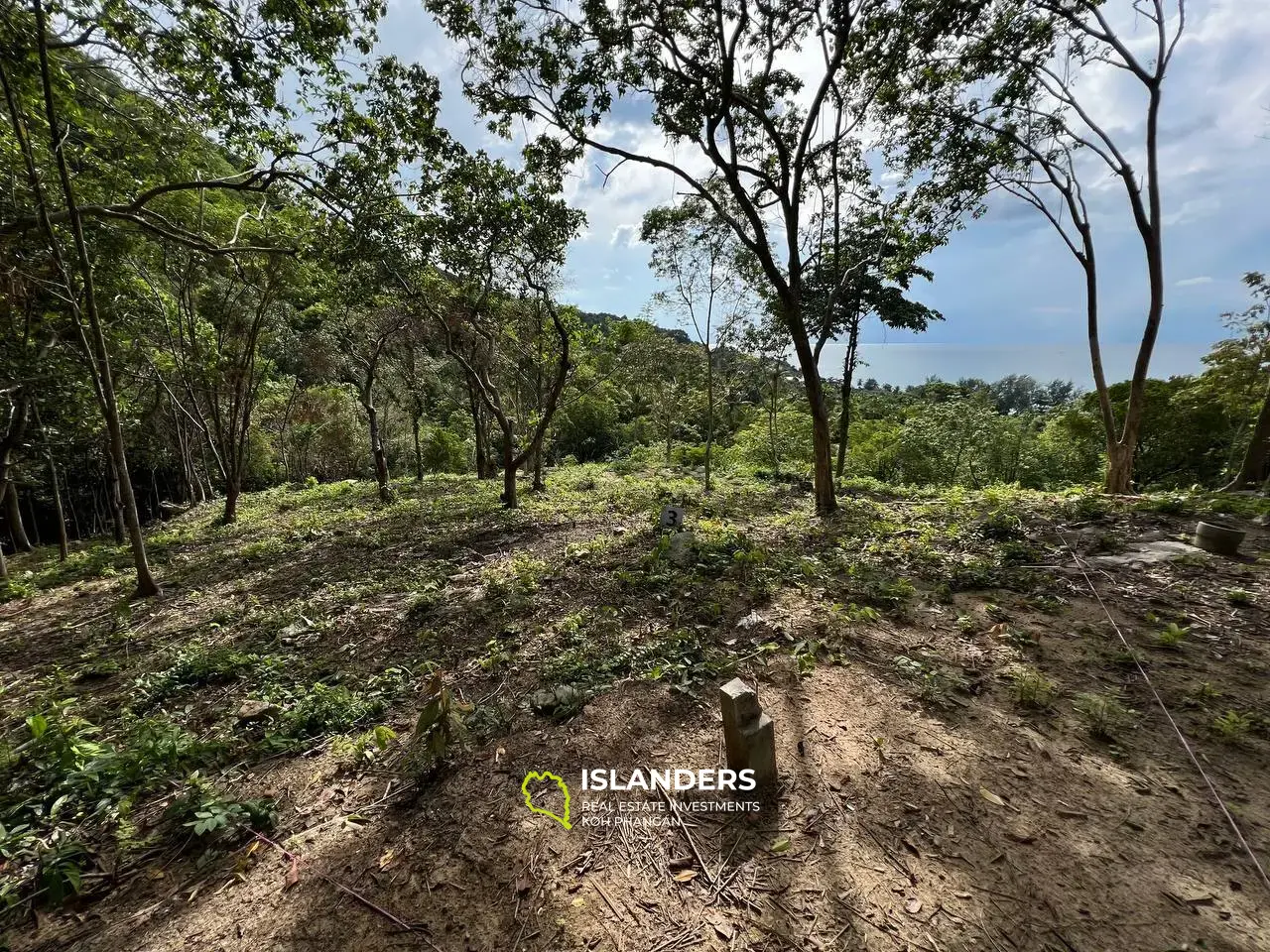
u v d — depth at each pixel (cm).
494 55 686
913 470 1634
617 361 1831
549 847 223
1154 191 770
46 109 636
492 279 988
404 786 270
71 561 1031
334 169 729
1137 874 191
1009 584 454
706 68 686
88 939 197
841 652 361
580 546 719
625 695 331
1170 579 430
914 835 214
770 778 243
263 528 1138
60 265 648
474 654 423
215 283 1345
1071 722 275
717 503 1017
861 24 671
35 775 290
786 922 183
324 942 189
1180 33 723
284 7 595
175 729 322
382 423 2372
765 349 1384
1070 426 1705
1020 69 766
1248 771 235
